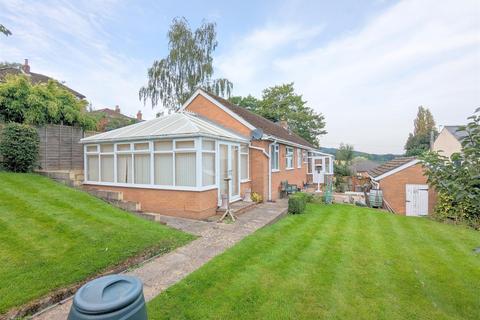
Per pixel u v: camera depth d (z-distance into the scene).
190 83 23.16
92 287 2.23
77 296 2.14
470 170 3.38
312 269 5.50
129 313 2.14
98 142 11.19
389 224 10.41
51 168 12.47
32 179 9.70
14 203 7.07
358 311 4.01
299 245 7.02
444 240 8.37
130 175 10.55
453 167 3.63
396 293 4.62
